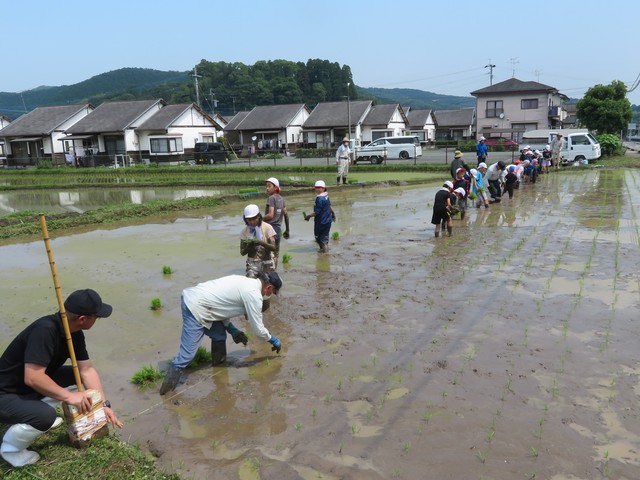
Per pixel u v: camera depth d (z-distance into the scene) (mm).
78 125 46281
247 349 5598
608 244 9914
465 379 4711
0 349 5816
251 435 3984
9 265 9758
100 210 15406
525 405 4242
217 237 11961
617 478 3361
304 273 8492
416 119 64000
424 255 9523
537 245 10023
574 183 20906
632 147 58375
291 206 17297
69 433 3805
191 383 4879
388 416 4156
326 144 53531
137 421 4254
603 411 4133
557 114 50938
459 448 3707
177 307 7039
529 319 6125
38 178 35344
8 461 3576
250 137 55094
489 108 52312
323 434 3949
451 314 6371
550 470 3451
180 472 3570
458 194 12914
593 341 5457
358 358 5234
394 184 23078
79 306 3643
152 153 44375
